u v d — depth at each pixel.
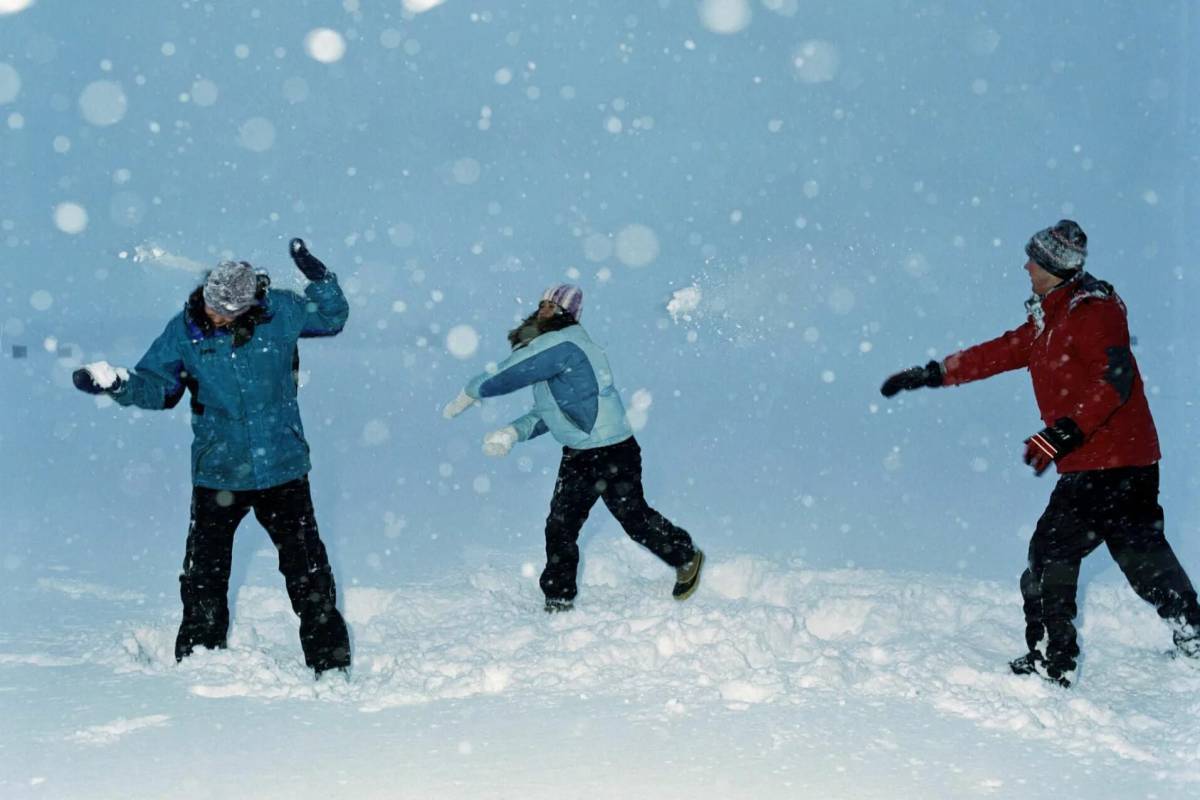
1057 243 3.95
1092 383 3.77
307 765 2.95
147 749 3.06
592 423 4.71
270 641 4.42
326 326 4.12
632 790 2.80
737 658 3.90
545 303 4.89
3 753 3.02
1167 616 4.01
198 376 3.90
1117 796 2.85
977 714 3.42
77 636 4.24
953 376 4.43
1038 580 3.88
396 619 4.70
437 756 3.03
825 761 3.03
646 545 4.82
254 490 3.96
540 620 4.61
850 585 5.05
